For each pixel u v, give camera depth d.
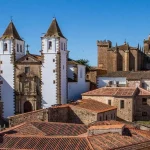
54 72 95.50
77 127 56.97
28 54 97.25
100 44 134.12
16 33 101.38
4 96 98.94
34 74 96.88
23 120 73.88
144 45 157.00
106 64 133.25
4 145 47.28
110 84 109.75
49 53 95.81
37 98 96.50
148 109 91.69
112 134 49.34
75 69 104.81
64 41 99.38
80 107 80.06
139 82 104.31
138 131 52.94
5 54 98.69
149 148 47.94
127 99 89.06
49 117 74.56
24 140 48.06
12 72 98.31
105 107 85.31
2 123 94.12
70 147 44.81
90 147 44.06
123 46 131.88
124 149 45.16
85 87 110.81
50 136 48.81
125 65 129.62
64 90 98.31
